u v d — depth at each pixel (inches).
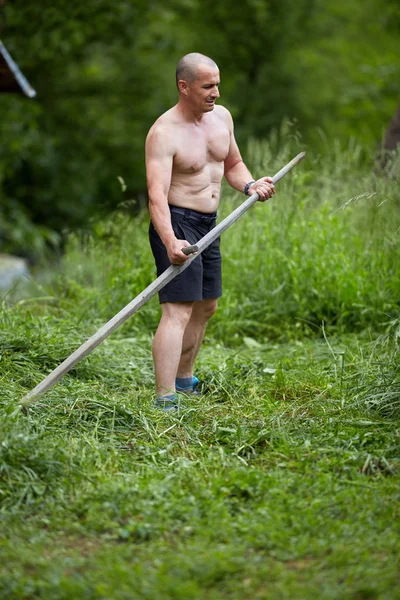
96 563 210.1
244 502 248.8
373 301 486.6
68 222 1365.7
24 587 198.8
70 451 273.0
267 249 522.3
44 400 321.7
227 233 539.2
